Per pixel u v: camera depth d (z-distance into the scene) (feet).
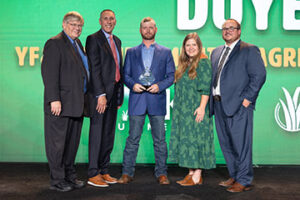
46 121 8.93
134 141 10.16
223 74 9.26
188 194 8.80
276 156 12.73
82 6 12.78
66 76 8.89
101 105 9.51
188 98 9.58
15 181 10.18
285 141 12.69
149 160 12.94
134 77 10.07
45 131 8.98
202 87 9.39
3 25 12.92
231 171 9.73
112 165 12.66
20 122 13.00
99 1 12.74
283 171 11.67
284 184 9.88
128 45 12.81
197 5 12.60
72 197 8.53
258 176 10.92
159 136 10.05
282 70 12.62
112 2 12.75
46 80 8.66
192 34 9.59
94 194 8.79
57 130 8.89
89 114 9.57
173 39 12.77
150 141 12.91
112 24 9.86
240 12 12.51
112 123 10.15
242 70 9.17
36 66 12.95
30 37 12.91
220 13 12.55
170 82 9.87
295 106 12.65
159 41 12.80
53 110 8.62
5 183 9.95
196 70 9.52
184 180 9.98
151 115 10.03
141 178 10.65
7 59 12.95
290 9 12.46
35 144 13.00
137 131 10.14
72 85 8.91
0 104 13.00
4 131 13.03
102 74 9.71
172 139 9.79
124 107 12.90
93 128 9.75
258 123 12.73
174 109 9.87
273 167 12.33
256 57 9.07
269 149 12.73
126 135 12.95
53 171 9.03
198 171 9.84
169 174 11.29
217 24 12.58
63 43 8.95
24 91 12.98
